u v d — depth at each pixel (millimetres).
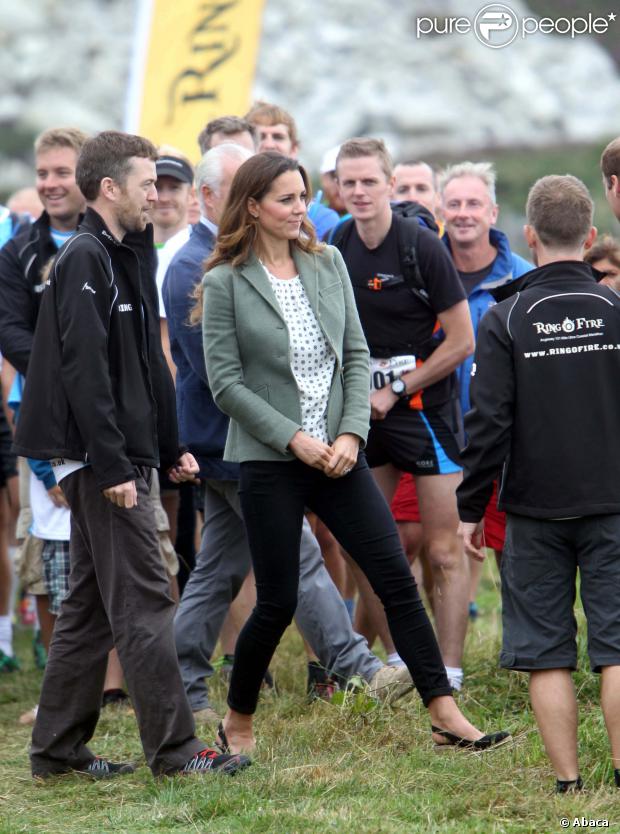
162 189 25578
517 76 191625
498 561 23250
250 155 20875
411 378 20766
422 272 20703
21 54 192625
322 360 17250
